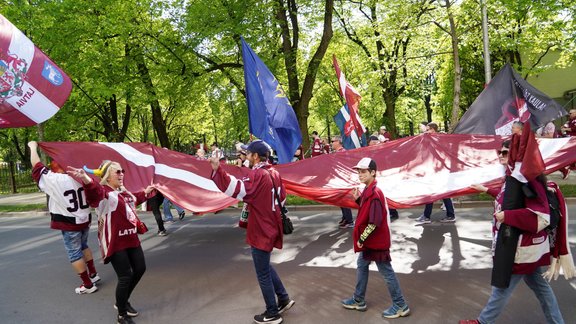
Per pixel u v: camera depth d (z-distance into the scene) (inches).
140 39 676.1
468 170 265.1
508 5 541.3
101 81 638.5
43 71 228.5
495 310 146.6
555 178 505.4
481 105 379.6
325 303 194.4
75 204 221.5
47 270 275.6
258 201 170.6
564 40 671.8
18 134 917.8
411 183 267.1
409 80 728.3
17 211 553.9
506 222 135.9
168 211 421.1
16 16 493.7
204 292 219.6
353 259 260.2
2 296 229.8
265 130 334.3
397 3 489.4
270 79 344.8
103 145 262.7
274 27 647.1
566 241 145.5
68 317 196.1
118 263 179.6
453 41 479.2
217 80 726.5
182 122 1349.7
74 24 606.9
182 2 668.7
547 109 367.2
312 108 1250.6
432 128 365.1
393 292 173.5
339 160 294.5
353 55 996.6
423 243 281.6
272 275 183.8
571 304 177.5
